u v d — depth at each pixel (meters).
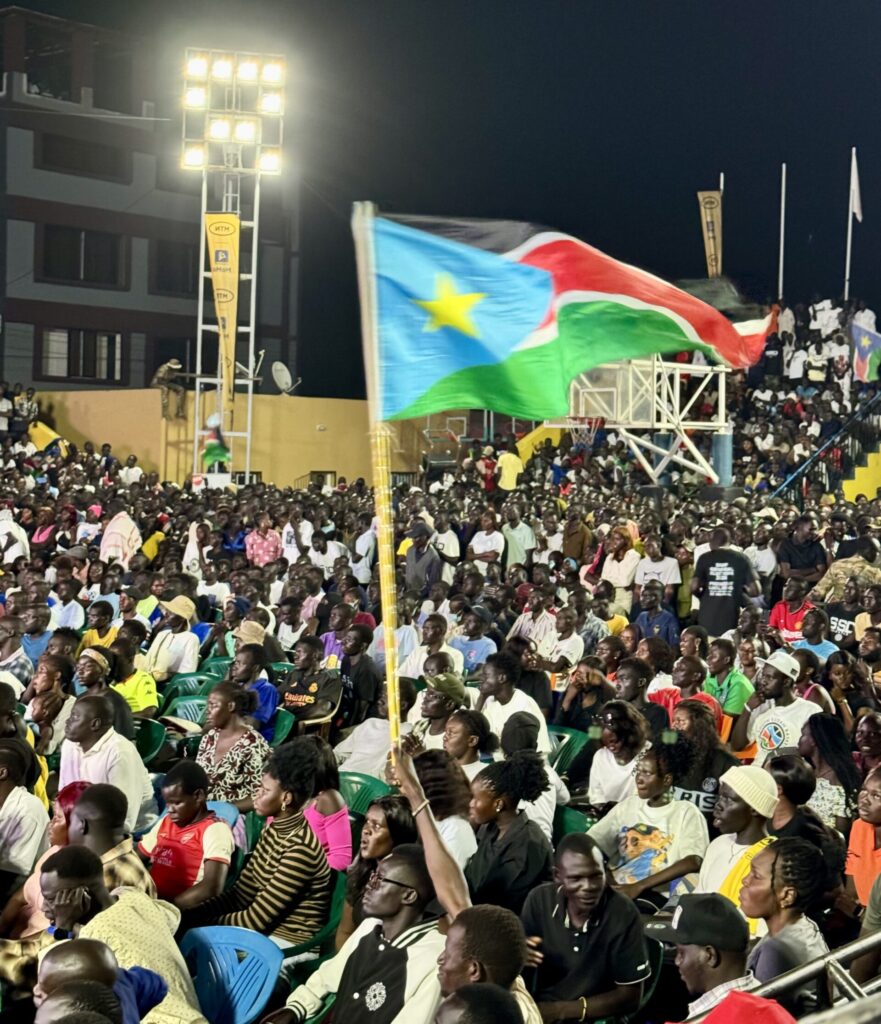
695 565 13.06
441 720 7.75
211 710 7.61
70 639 9.89
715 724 7.18
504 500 21.52
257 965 5.01
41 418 33.00
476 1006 3.10
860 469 25.42
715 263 33.09
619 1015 4.84
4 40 37.56
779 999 4.15
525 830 5.72
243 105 26.33
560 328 5.39
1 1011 5.19
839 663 8.68
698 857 6.17
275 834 5.80
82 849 4.70
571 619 10.91
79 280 39.44
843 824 6.75
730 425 24.45
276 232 44.56
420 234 4.93
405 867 4.55
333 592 13.91
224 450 25.88
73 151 39.00
